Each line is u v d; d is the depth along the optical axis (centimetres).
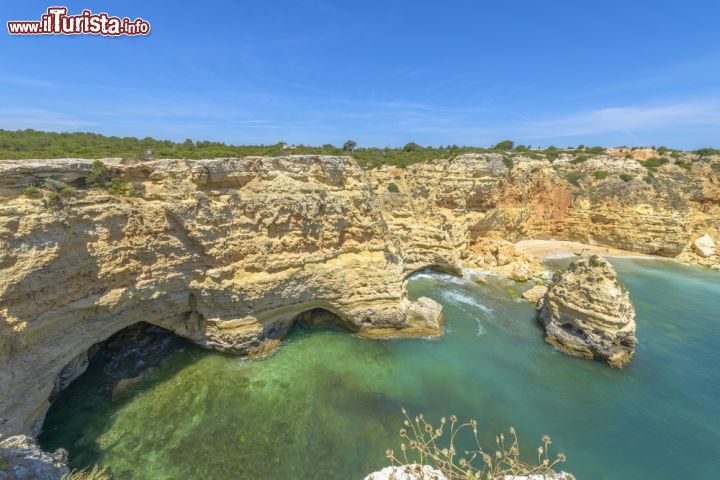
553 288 2952
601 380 2388
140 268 1972
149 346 2395
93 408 1873
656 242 5253
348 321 2808
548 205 5850
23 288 1488
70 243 1681
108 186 1900
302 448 1731
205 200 2145
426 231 4197
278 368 2306
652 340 2927
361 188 2931
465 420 1989
